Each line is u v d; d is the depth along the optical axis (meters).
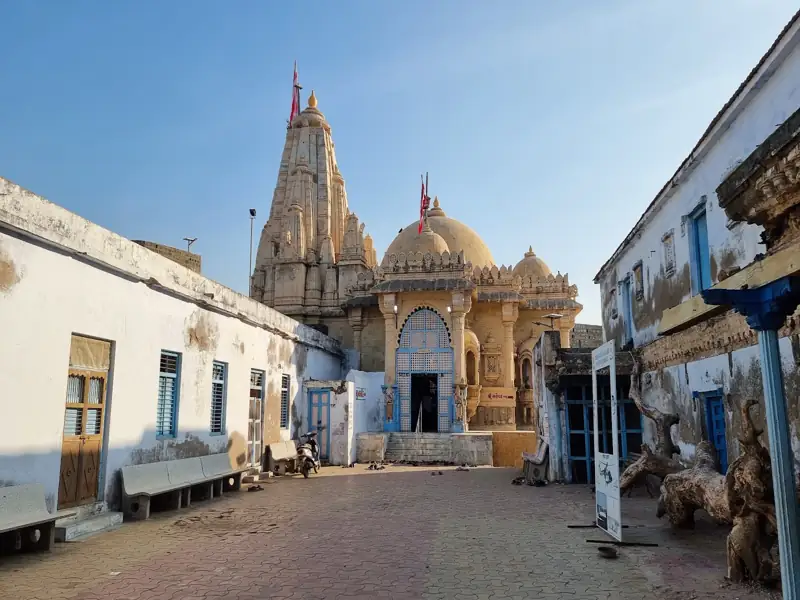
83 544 8.62
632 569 7.15
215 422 14.98
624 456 15.26
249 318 16.67
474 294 27.44
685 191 12.03
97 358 10.36
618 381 15.87
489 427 27.88
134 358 11.30
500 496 13.32
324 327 31.25
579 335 38.09
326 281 32.06
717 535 8.82
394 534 9.25
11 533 7.99
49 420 8.98
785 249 4.73
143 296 11.66
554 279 31.77
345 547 8.39
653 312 14.41
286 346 20.22
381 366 28.94
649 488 13.34
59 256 9.34
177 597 6.22
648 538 8.77
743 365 9.51
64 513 9.12
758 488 6.24
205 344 14.21
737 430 9.72
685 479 8.67
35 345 8.77
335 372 27.56
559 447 15.80
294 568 7.29
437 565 7.42
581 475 16.12
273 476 17.53
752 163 5.29
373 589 6.46
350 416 21.27
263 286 35.91
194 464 13.01
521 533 9.28
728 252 9.99
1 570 7.25
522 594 6.27
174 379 12.98
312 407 21.62
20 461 8.40
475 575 6.98
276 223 36.25
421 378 29.20
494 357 29.08
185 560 7.69
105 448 10.41
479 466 21.00
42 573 7.11
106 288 10.48
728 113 9.52
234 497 13.36
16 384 8.40
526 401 30.27
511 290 29.66
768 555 6.36
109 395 10.56
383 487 14.95
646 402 14.78
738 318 9.70
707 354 11.03
